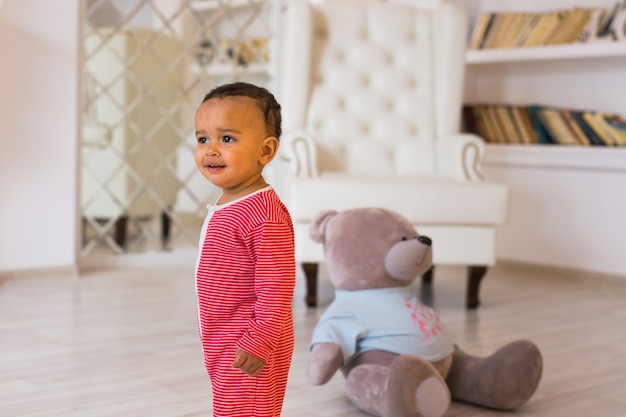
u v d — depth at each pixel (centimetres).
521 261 429
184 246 412
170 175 404
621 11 380
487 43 435
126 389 203
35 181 343
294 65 346
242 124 128
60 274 353
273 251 126
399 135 362
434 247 311
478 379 193
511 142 429
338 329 196
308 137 323
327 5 366
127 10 383
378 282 204
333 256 211
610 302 337
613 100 405
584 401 202
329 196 301
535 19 418
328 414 189
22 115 338
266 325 125
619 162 383
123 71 383
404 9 374
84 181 377
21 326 264
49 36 341
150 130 396
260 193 131
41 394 197
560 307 323
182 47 404
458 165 338
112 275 363
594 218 401
